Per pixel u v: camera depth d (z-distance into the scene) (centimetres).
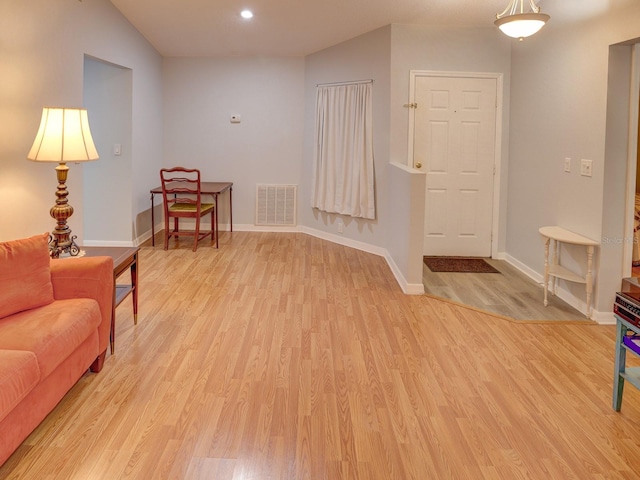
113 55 539
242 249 636
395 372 307
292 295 455
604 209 385
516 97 560
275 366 312
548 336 367
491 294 468
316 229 716
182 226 748
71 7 439
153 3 532
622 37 357
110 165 609
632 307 246
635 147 379
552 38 468
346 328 378
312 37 627
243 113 725
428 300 447
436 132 584
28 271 267
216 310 411
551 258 474
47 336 234
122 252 354
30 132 379
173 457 220
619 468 217
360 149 616
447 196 596
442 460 221
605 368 316
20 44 363
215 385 286
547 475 212
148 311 405
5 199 350
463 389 287
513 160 571
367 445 232
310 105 703
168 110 727
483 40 572
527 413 262
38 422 226
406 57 571
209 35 631
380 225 609
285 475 209
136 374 297
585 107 408
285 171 733
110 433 237
